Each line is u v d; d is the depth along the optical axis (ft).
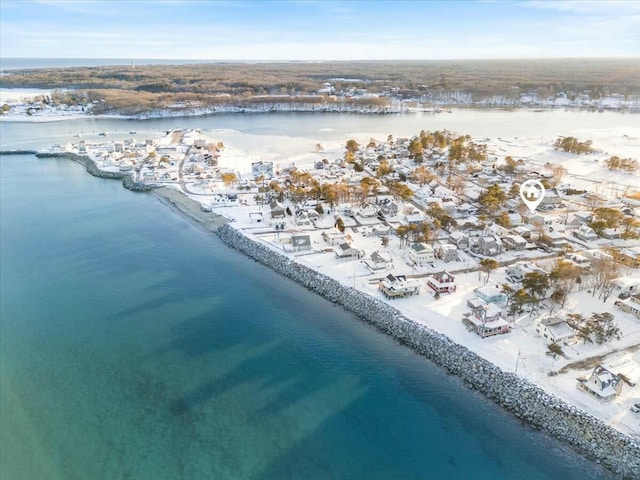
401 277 282.97
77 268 331.98
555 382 202.28
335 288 289.94
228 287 305.73
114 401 208.33
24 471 174.19
